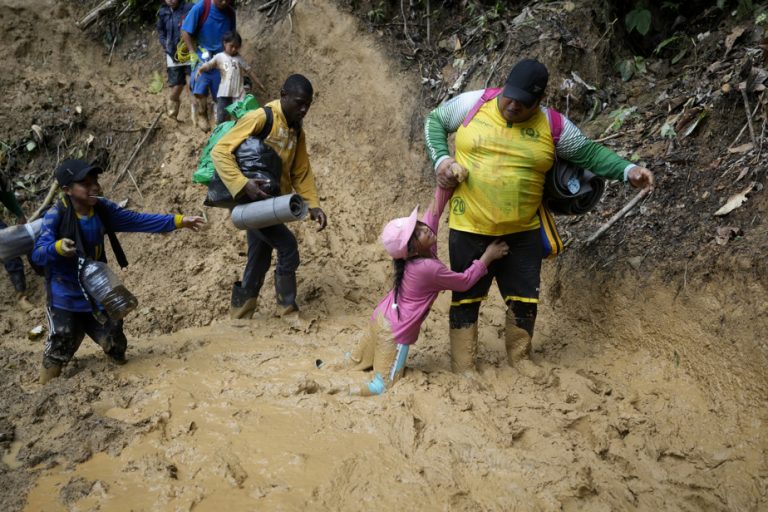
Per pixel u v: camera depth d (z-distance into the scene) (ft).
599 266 18.06
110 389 15.31
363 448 13.14
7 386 15.88
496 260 15.55
